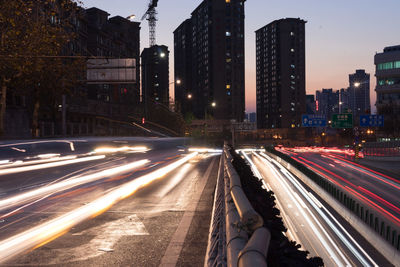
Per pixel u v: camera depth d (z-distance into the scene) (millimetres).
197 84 184875
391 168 33656
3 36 27250
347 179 25641
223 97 163875
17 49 27578
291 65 184375
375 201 16953
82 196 11438
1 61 27516
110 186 13688
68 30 66938
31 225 7715
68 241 6516
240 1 167375
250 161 40031
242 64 168750
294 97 184750
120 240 6574
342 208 13000
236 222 2918
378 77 94875
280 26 186250
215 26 165375
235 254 2279
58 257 5625
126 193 12062
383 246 8797
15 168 20719
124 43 113875
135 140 51375
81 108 62750
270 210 4348
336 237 10344
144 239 6633
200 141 70250
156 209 9430
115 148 43188
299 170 24703
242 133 156125
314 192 18469
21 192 12195
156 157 32250
